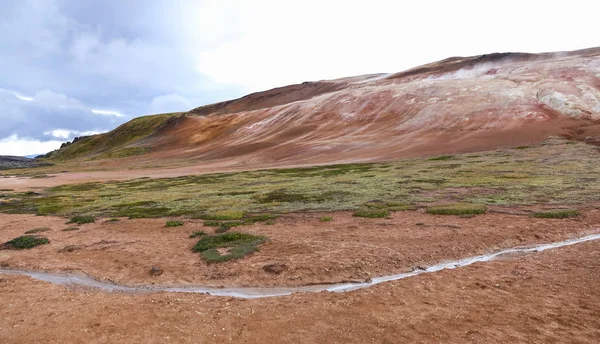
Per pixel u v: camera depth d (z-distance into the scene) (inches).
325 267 606.2
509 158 2022.6
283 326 416.5
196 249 724.7
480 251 677.9
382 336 384.2
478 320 409.4
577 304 433.4
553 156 1937.7
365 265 614.5
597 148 1998.0
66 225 1056.2
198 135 5644.7
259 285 564.4
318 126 4232.3
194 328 418.3
